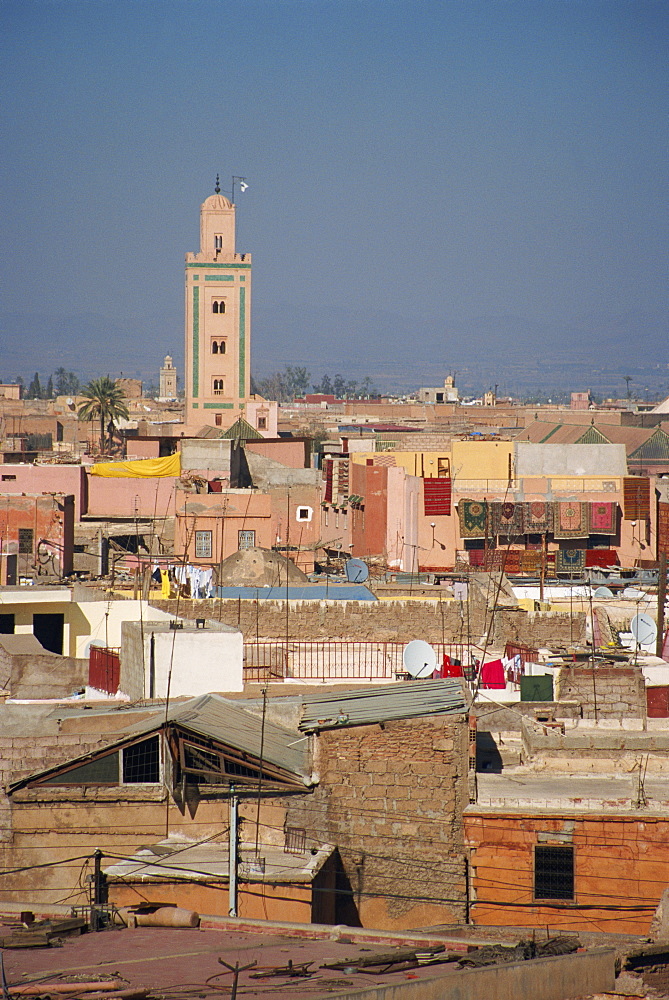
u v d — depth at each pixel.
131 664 64.25
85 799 49.41
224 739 49.53
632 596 107.12
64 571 150.50
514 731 60.41
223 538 158.62
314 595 92.81
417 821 49.06
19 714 55.44
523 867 48.25
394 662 75.56
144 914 44.09
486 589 94.19
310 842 49.09
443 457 183.62
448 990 31.83
